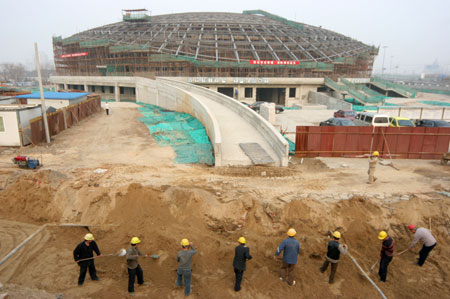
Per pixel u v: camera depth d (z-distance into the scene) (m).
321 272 9.12
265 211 11.21
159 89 39.81
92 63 59.97
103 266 9.18
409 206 11.23
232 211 11.20
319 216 11.03
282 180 13.95
